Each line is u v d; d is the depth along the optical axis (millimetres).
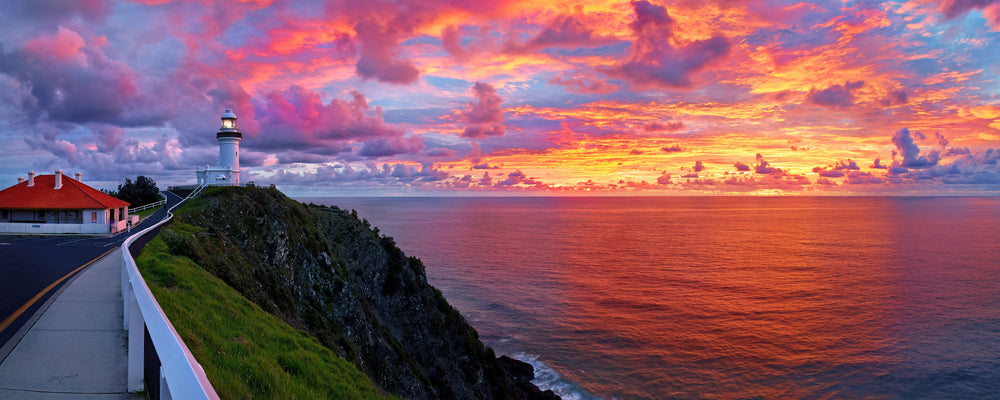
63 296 14414
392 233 195500
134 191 69375
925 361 57188
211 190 53844
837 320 71875
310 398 10977
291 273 41031
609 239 177000
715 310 76562
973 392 50312
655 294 86938
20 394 7090
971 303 81562
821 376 53312
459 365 48812
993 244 166125
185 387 3908
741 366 55469
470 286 91938
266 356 12547
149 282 15352
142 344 7414
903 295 86875
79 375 7973
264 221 44719
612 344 61969
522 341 63094
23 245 30828
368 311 46312
